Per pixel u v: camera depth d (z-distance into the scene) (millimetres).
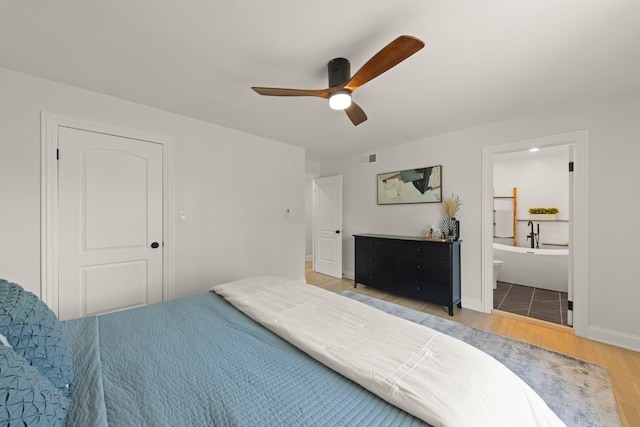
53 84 2059
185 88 2168
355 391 876
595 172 2365
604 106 2326
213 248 3033
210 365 1014
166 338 1220
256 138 3457
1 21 1390
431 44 1584
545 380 1770
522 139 2764
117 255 2379
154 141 2570
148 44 1604
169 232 2672
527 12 1327
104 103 2285
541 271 3895
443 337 1167
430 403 758
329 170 4980
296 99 2363
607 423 1414
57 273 2082
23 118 1942
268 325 1319
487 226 3029
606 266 2320
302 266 4082
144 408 782
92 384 879
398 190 3900
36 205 1992
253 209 3434
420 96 2285
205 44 1604
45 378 733
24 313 870
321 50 1659
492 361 1002
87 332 1258
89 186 2232
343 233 4727
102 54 1706
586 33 1479
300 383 915
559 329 2557
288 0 1266
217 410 779
